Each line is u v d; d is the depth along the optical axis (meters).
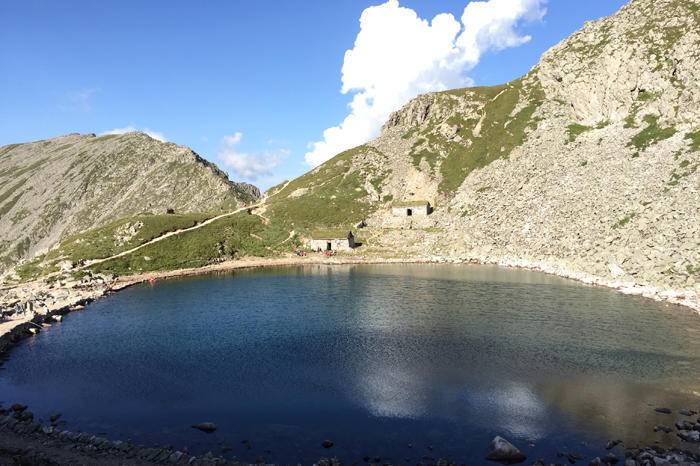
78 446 29.72
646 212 91.75
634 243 86.88
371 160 194.62
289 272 112.31
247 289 90.56
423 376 42.31
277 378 42.47
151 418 35.06
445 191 160.38
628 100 132.50
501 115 178.50
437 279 94.12
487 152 165.50
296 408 36.41
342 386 40.38
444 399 37.56
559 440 30.91
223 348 51.81
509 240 118.19
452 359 46.53
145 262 120.38
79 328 63.03
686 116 111.75
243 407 36.69
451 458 29.09
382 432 32.50
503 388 39.41
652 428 32.09
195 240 137.00
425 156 182.25
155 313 71.44
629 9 160.75
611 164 115.25
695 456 27.84
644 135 118.38
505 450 28.80
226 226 148.25
